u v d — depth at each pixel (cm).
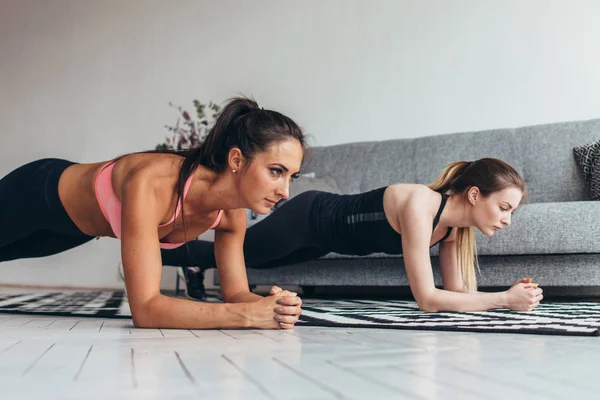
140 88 515
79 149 527
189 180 151
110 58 527
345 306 243
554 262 274
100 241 498
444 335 132
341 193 383
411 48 437
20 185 179
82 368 87
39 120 541
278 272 329
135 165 157
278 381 77
